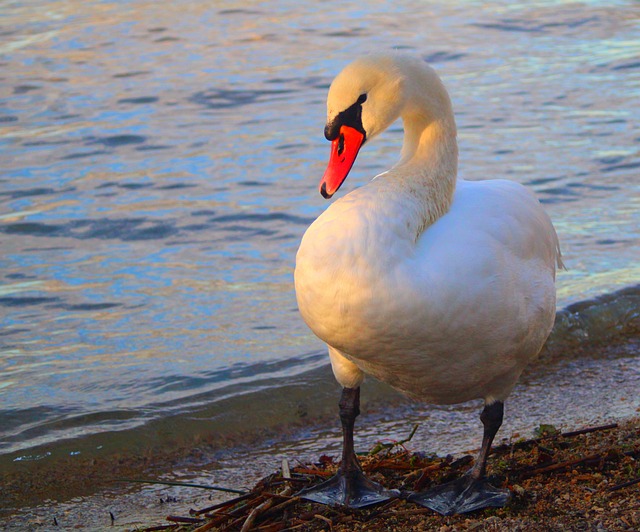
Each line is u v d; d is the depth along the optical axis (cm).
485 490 791
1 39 2941
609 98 2347
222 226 1634
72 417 1064
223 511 798
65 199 1762
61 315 1328
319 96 2394
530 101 2338
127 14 3266
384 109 765
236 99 2378
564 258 1471
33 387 1138
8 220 1662
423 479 831
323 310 705
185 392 1118
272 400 1097
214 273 1457
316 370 1157
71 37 2969
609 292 1333
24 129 2159
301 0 3481
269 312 1325
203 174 1880
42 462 980
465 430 1029
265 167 1909
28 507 898
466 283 702
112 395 1117
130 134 2119
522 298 741
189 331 1273
